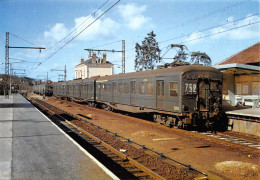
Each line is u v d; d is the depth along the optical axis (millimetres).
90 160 6633
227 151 8500
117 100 19031
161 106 13484
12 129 11305
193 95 12195
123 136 11141
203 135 10602
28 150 7645
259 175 6215
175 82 12344
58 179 5309
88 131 12023
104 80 21750
